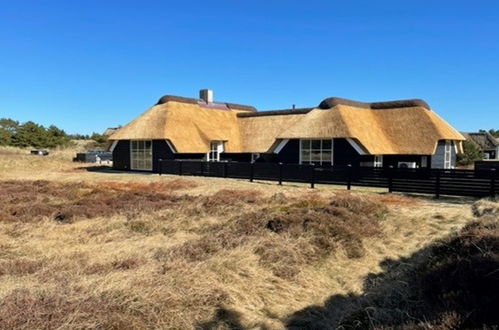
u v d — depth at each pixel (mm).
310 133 27188
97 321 4516
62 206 12906
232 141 36188
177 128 32469
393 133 28734
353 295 6676
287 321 5648
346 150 26281
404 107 29766
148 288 5449
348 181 20578
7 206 12836
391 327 4660
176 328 4961
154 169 32562
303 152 28062
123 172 33156
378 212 12539
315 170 21906
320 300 6441
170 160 30078
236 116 39844
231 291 6051
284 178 23141
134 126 33844
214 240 8484
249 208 13305
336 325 5461
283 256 7633
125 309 4898
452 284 5398
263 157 35656
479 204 13875
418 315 5055
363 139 25969
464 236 6984
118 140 34969
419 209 13945
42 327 4281
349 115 27984
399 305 5633
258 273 6898
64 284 5582
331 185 21953
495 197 15945
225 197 15344
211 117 37219
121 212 12266
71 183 22531
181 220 11320
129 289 5348
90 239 9281
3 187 19109
